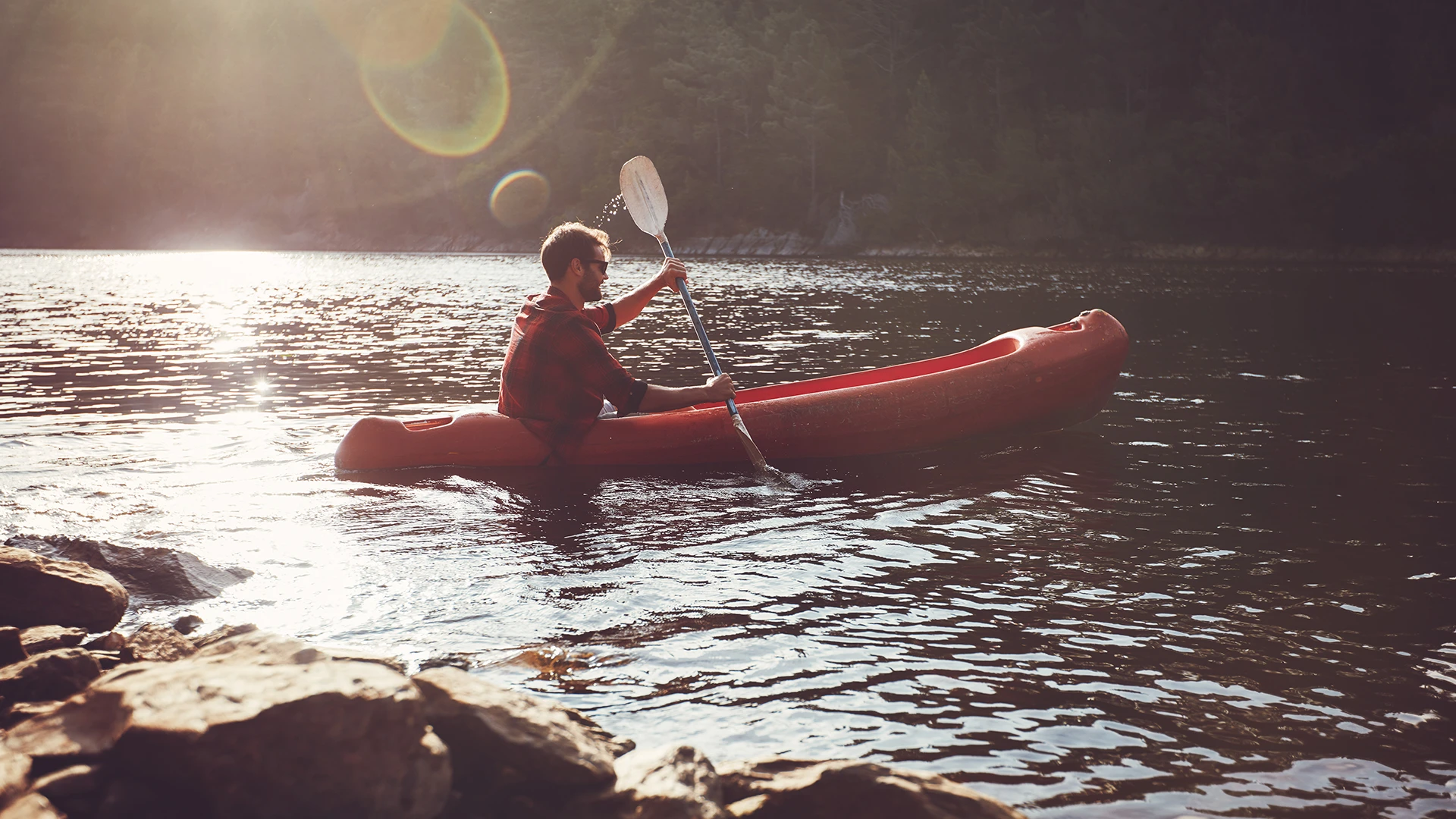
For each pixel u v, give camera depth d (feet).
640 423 16.87
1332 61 161.17
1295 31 164.25
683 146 199.11
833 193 189.98
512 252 219.20
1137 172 159.12
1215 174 156.04
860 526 13.09
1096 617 9.92
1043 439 18.72
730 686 8.41
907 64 188.65
